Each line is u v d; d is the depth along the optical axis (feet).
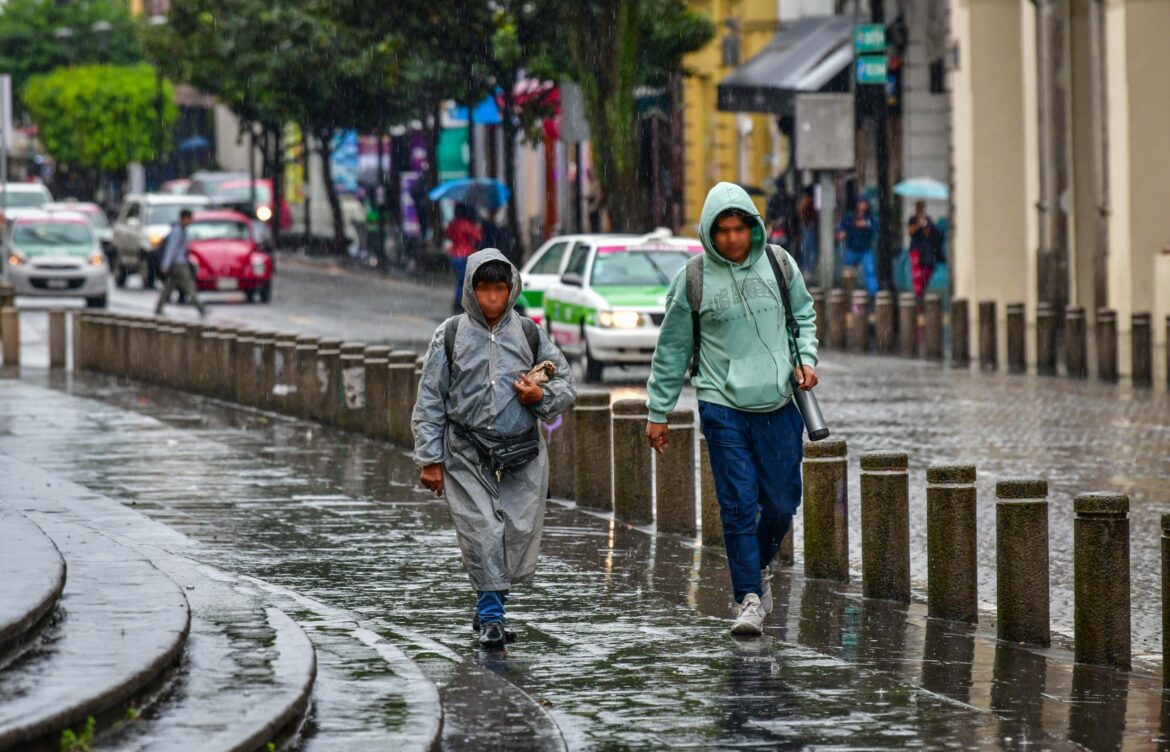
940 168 315.17
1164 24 238.89
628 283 197.06
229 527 96.22
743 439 70.59
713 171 379.96
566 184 424.87
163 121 646.74
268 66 422.82
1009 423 150.71
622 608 75.77
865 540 80.84
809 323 71.41
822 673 63.62
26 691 47.37
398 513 101.76
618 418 102.37
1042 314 205.67
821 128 245.86
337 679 57.57
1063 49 252.42
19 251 308.60
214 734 47.34
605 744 54.08
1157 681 66.23
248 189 532.32
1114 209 242.17
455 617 73.26
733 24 341.41
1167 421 151.02
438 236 394.93
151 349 191.52
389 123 435.53
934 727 56.13
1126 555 68.28
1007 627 72.43
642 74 328.49
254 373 168.04
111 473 117.91
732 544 70.38
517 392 67.36
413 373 136.98
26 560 60.29
